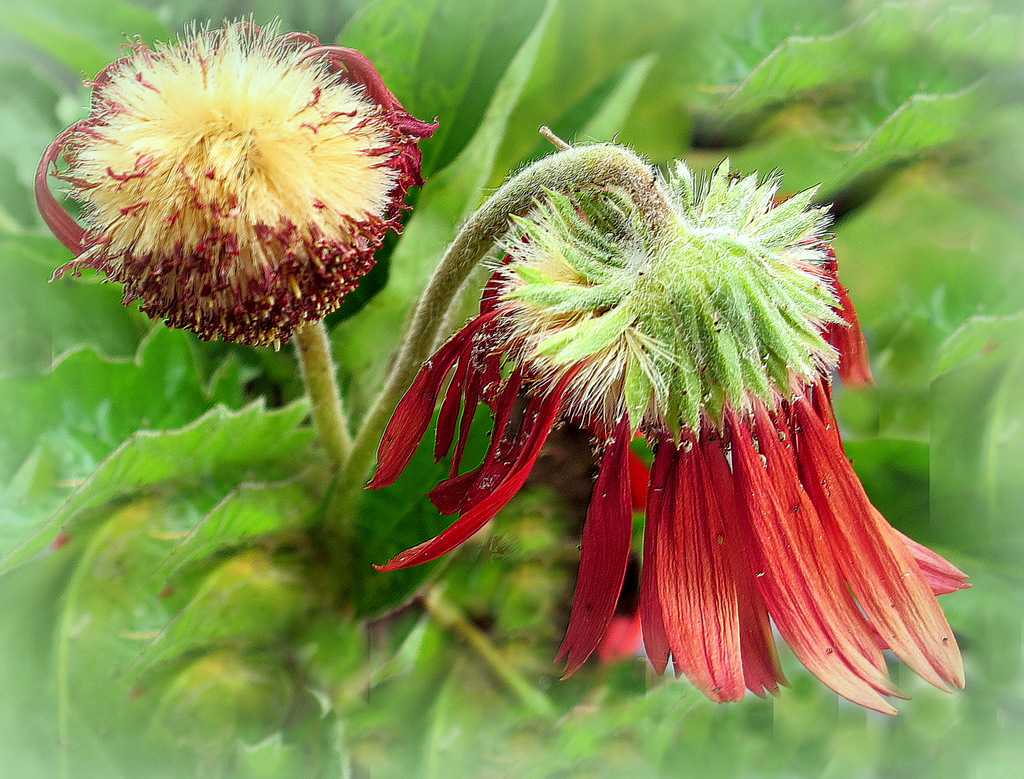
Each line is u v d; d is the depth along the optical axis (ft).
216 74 0.93
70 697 1.07
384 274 1.15
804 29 1.27
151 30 1.16
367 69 0.99
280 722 1.08
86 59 1.16
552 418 0.94
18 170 1.20
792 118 1.25
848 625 0.92
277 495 1.08
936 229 1.24
